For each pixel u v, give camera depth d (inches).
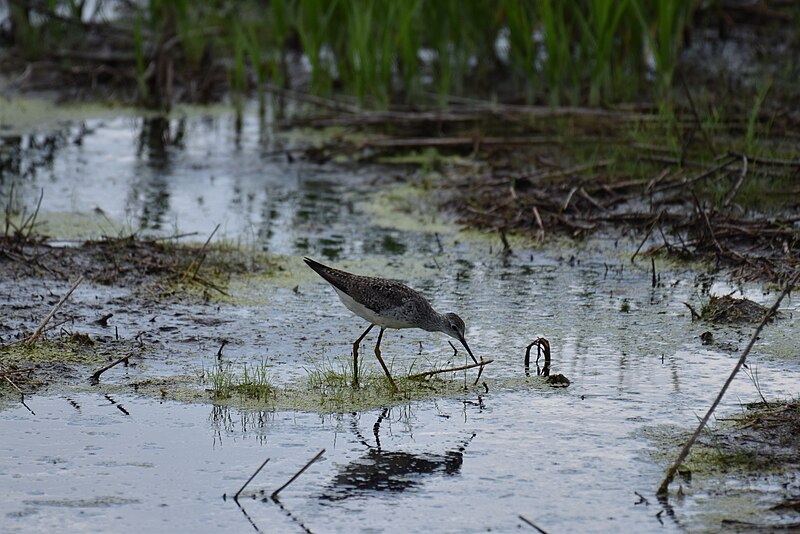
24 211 615.2
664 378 418.0
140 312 485.1
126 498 332.2
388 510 325.4
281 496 334.3
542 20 818.2
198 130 840.9
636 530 311.6
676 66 807.1
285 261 562.3
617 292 516.1
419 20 864.9
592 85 800.3
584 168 669.9
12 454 358.6
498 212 627.2
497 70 922.1
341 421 387.2
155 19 971.3
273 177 723.4
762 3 924.6
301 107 903.7
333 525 317.1
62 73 948.0
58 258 539.8
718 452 357.1
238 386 412.5
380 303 417.1
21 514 321.4
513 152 738.8
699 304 497.0
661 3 759.1
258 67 856.3
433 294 514.9
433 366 437.4
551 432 375.6
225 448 365.7
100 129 842.8
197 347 450.9
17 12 992.2
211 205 659.4
